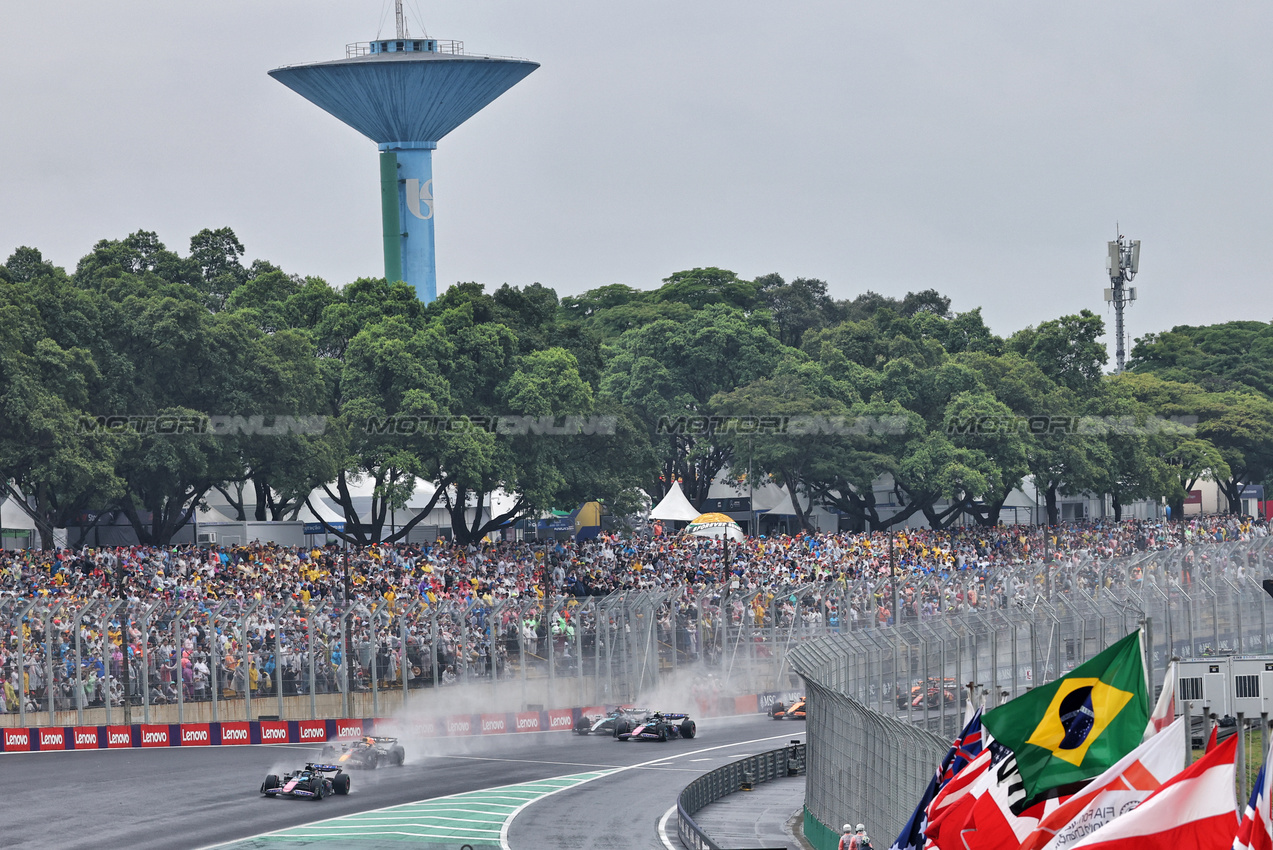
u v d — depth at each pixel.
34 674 97.88
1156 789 34.56
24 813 78.00
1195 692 57.62
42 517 132.25
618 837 73.81
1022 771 37.44
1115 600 90.44
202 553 126.88
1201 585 95.94
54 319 136.25
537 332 190.88
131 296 143.62
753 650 115.44
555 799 83.69
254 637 100.69
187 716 99.44
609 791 86.25
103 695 98.88
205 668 99.94
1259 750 65.75
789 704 114.25
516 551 144.00
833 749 68.88
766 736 106.31
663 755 98.94
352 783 88.62
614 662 109.88
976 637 81.31
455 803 82.31
